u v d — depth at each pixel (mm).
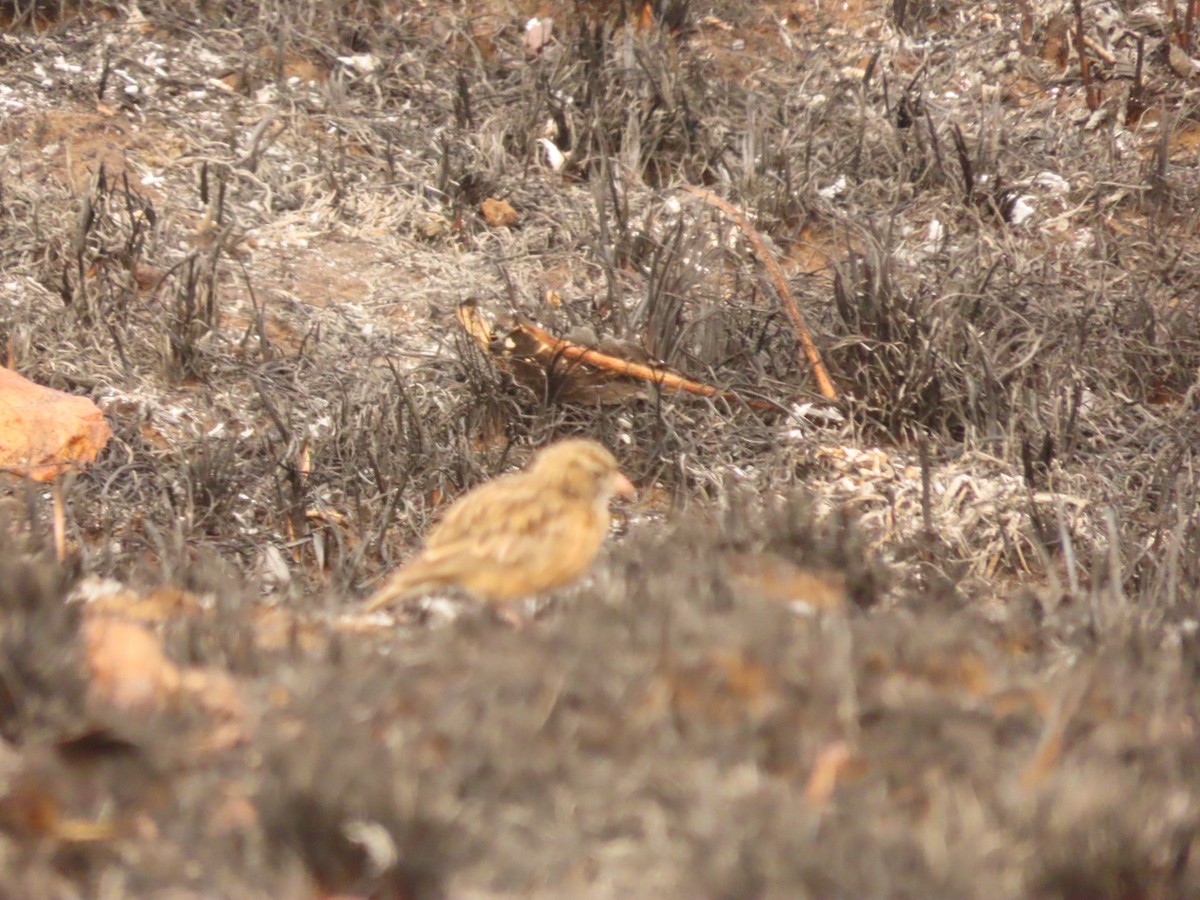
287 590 9188
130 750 5105
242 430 11984
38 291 12961
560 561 6910
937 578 8648
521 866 4637
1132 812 4746
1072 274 14789
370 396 12258
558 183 15672
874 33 17781
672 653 5391
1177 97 16688
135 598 7281
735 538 7684
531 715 5109
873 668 5613
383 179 15242
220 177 14617
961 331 13094
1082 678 5410
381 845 4621
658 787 4820
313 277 13914
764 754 5090
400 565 10625
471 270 14250
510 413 12234
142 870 4680
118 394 12062
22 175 14164
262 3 17016
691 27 17672
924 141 16047
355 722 5094
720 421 12180
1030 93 17156
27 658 5410
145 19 16562
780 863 4469
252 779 4988
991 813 4746
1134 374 13398
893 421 12391
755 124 16203
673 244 14031
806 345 12617
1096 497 11547
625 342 12211
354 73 16547
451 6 17641
